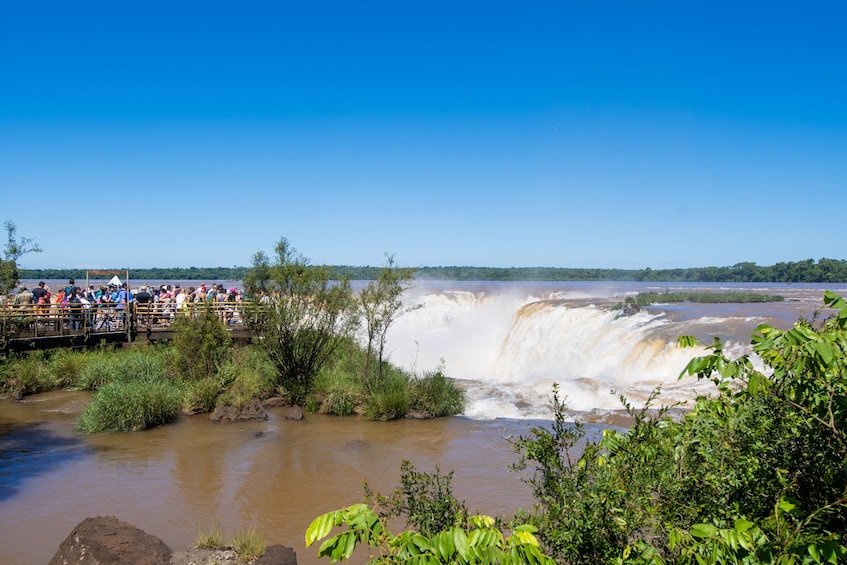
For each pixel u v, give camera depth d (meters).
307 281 16.41
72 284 21.25
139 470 10.45
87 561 6.48
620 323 21.94
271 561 6.73
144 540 6.88
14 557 7.23
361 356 17.47
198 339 16.75
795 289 54.56
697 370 3.80
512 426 13.40
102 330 20.56
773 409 3.97
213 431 13.12
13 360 17.22
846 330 3.39
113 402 13.12
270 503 9.01
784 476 3.75
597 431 12.18
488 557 2.74
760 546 3.04
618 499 3.78
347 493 9.41
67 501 9.00
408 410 14.62
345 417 14.53
